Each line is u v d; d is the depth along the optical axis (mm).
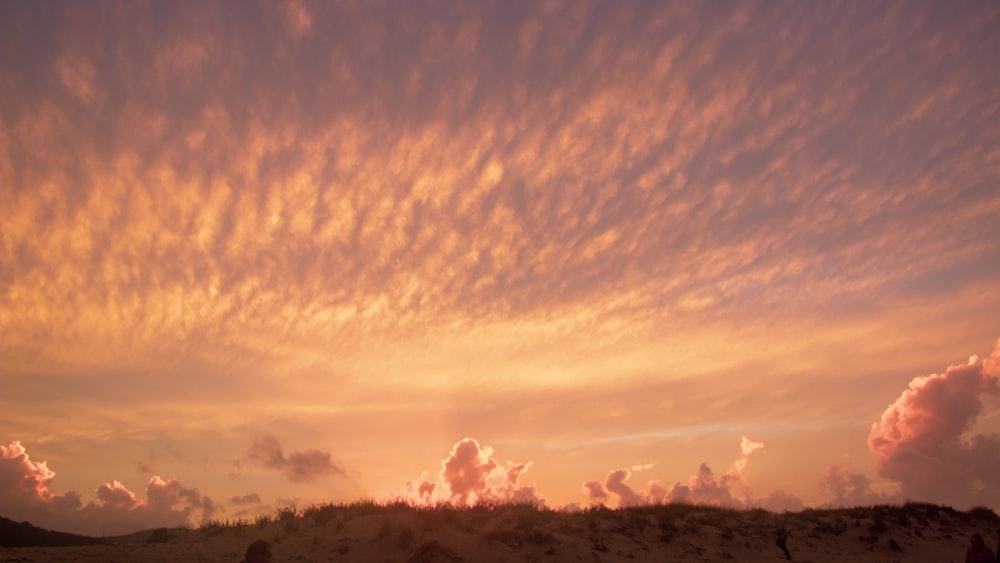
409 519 20609
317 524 20797
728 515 30109
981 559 15672
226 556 17297
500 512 23281
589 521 24703
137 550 17391
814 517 31984
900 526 31469
